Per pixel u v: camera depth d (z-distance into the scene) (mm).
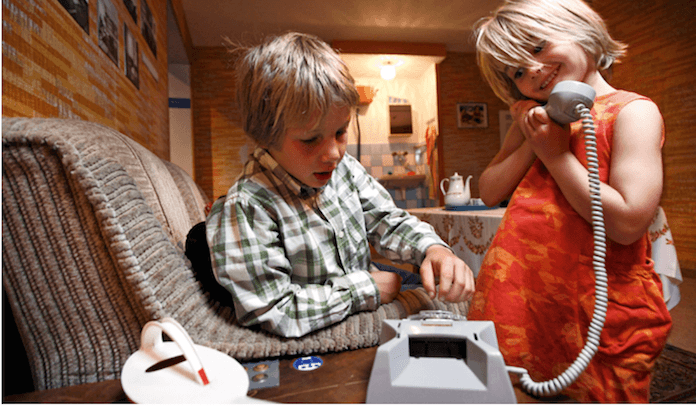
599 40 649
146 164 871
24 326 486
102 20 1223
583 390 616
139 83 1774
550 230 665
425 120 5051
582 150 643
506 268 697
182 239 943
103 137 632
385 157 5051
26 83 734
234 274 567
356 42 4352
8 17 670
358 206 784
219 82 4371
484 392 351
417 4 3609
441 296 569
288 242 642
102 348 504
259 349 515
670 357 1474
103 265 503
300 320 551
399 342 392
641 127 582
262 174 663
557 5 648
